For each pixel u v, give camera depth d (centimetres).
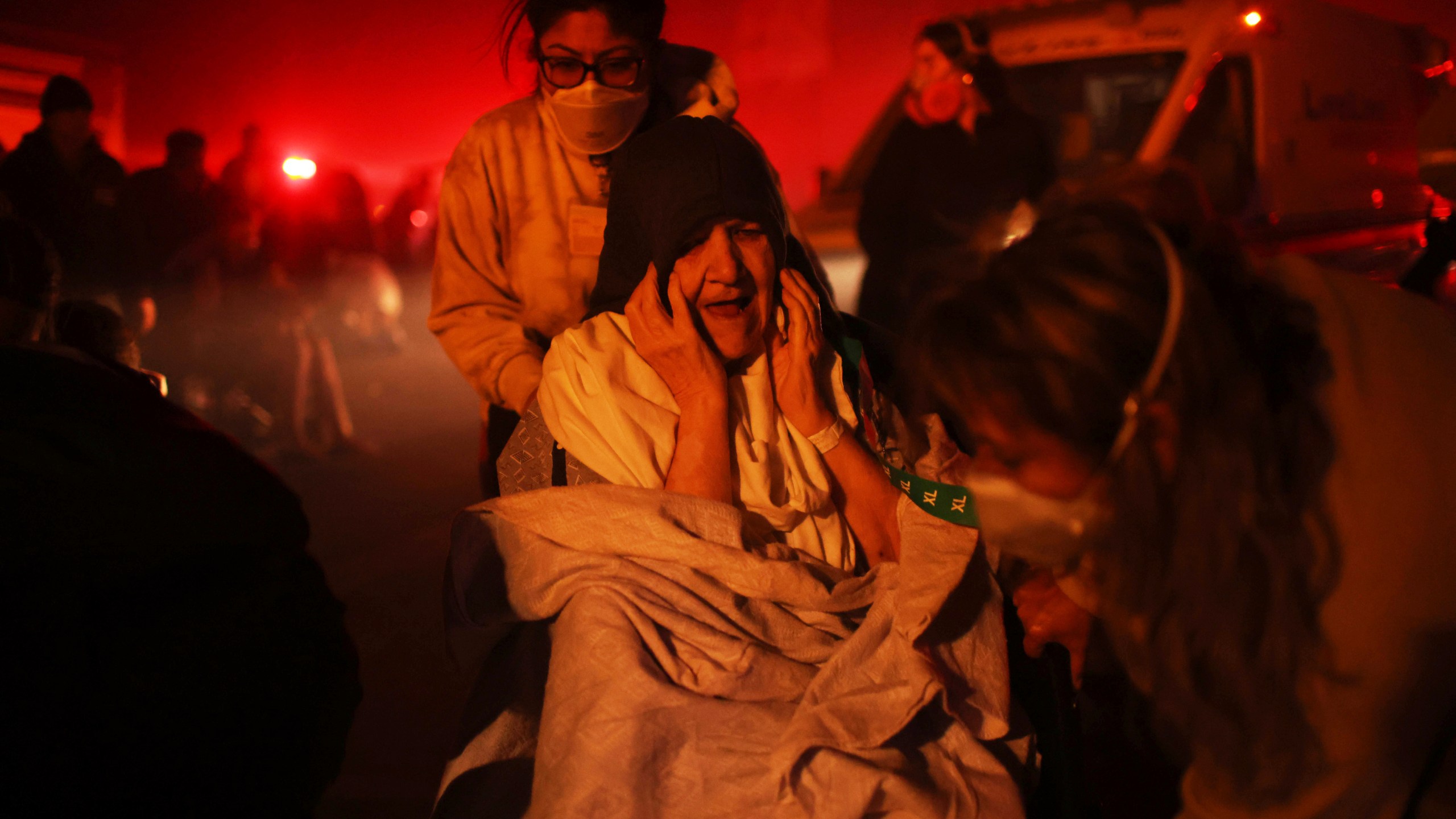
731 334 161
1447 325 113
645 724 134
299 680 112
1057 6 604
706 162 157
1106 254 91
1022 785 151
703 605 143
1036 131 459
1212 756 109
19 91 1498
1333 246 563
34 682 95
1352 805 108
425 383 931
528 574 149
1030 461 97
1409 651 104
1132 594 101
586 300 247
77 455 102
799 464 163
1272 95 548
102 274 584
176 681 102
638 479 156
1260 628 100
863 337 186
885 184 471
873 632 144
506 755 150
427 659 360
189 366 671
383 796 275
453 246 251
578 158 242
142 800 102
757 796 133
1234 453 95
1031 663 161
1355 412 103
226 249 661
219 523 107
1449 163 328
